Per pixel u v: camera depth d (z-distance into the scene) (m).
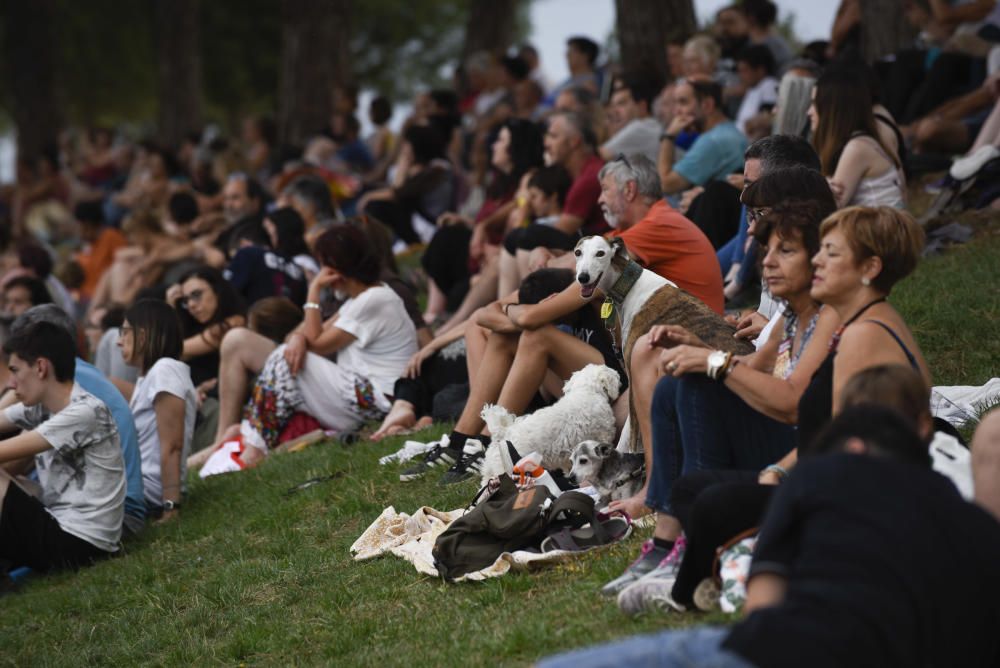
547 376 10.08
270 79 53.34
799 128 12.86
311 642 7.75
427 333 13.40
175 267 18.88
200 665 7.91
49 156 34.16
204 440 13.98
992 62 15.13
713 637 4.33
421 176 19.84
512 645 6.48
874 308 6.06
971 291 11.20
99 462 10.65
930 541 4.39
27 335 10.58
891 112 16.53
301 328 12.85
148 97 53.94
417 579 8.17
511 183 15.58
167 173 25.53
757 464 6.77
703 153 13.58
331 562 9.09
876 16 18.02
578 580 7.21
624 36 21.02
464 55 31.97
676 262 9.70
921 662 4.27
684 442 6.82
